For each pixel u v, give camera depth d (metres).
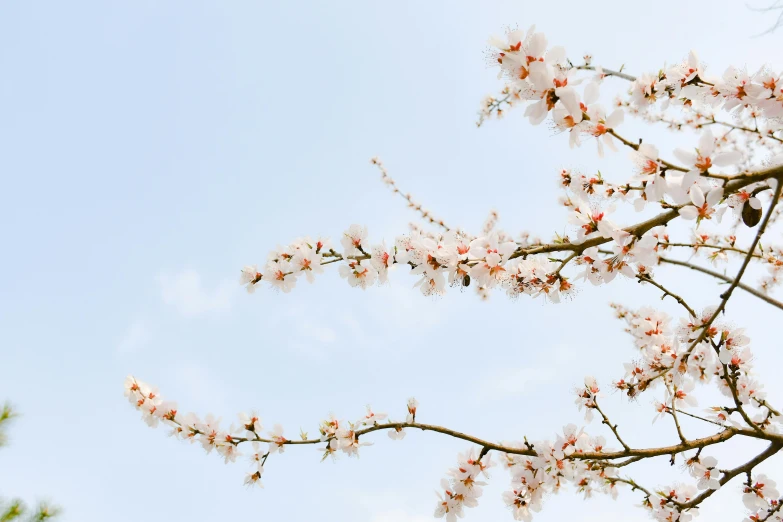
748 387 4.14
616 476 4.20
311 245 3.94
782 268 5.10
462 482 3.89
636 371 3.96
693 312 3.53
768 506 3.91
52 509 3.91
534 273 3.31
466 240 3.13
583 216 3.03
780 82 2.75
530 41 2.35
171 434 4.49
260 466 4.28
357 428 3.95
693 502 3.75
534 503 3.96
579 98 2.36
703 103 3.38
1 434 3.91
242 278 4.05
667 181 2.53
